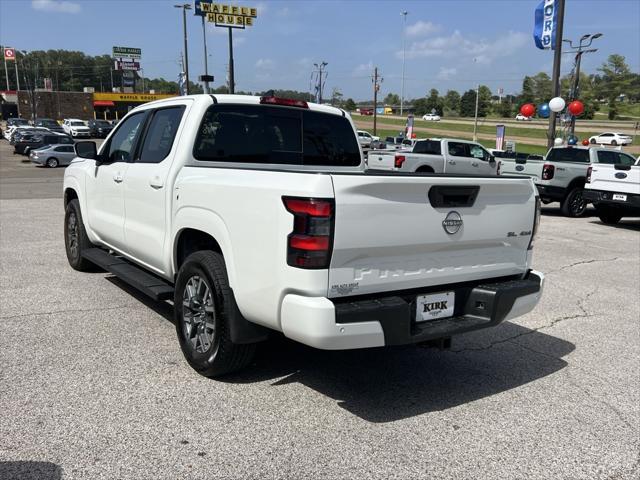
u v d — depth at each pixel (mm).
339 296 3279
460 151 19312
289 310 3258
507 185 3920
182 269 4191
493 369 4535
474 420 3648
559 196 14750
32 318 5242
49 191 18484
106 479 2857
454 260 3777
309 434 3371
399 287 3529
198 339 4152
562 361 4762
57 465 2955
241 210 3564
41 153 32281
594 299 6758
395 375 4332
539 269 8320
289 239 3213
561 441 3424
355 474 2986
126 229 5285
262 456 3117
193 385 3965
